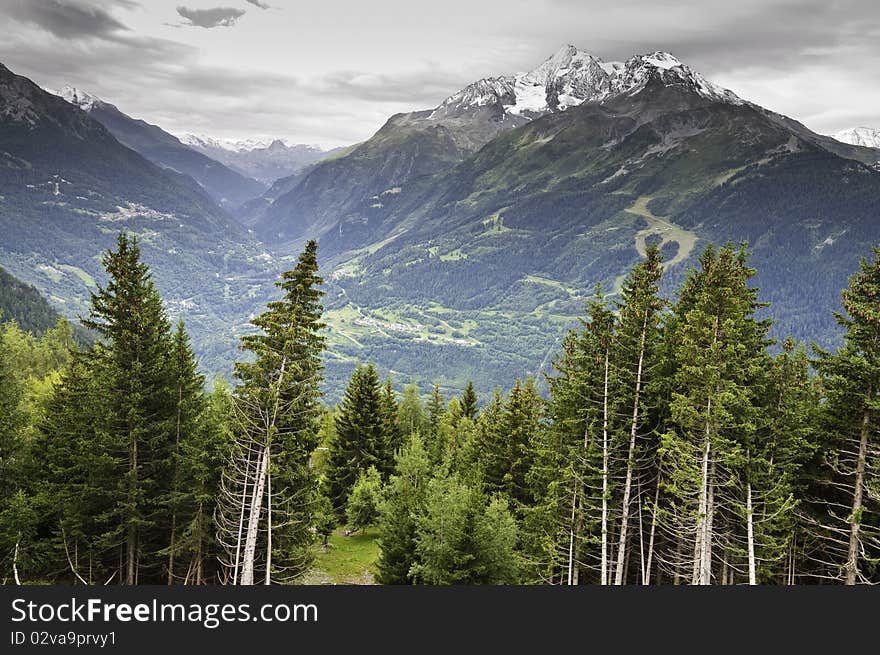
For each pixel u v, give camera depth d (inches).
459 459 2378.2
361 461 2610.7
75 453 1563.7
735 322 1210.0
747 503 1262.3
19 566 1467.8
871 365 1132.5
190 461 1520.7
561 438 1501.0
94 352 1523.1
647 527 1549.0
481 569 1437.0
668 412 1392.7
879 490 1141.1
